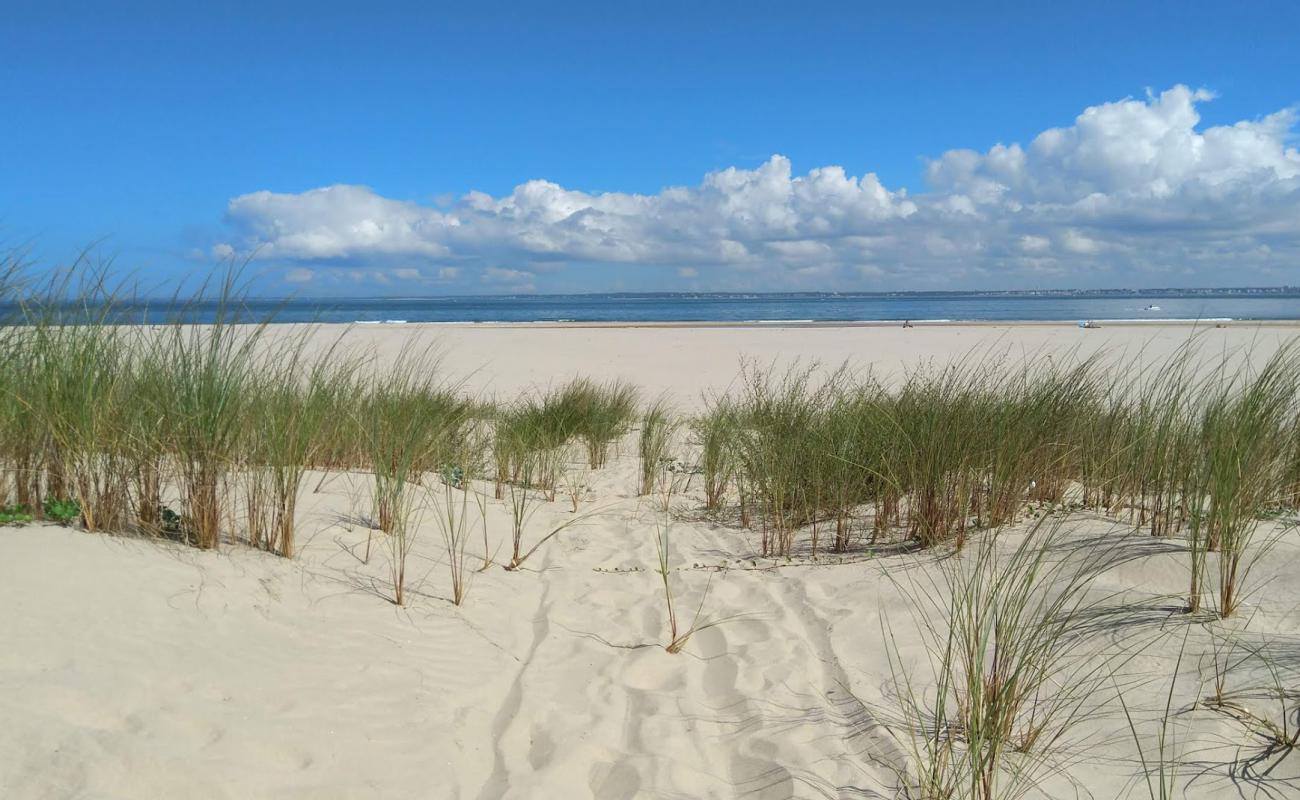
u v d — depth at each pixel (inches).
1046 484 221.3
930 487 203.0
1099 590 153.7
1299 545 161.8
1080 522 195.0
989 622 129.6
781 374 666.8
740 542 229.8
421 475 259.3
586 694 139.5
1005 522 202.2
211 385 159.2
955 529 203.9
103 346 162.7
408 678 132.0
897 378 618.5
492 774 113.7
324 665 128.0
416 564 186.4
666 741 123.3
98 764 92.2
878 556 202.4
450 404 362.0
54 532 145.7
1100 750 109.9
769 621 168.7
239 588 144.7
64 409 151.2
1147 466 200.4
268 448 171.0
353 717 116.6
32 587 124.3
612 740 125.0
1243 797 97.0
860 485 232.5
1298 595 140.9
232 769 98.3
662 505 277.0
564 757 117.7
